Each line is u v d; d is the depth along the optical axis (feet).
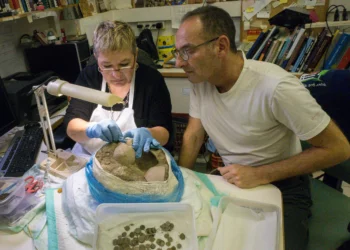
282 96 3.24
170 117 4.67
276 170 3.38
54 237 2.61
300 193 3.76
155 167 2.77
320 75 4.19
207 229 2.60
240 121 3.67
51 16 7.12
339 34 7.03
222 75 3.48
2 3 5.27
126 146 2.82
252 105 3.49
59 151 3.87
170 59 9.13
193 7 8.75
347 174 4.20
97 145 4.05
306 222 3.51
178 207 2.60
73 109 4.39
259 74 3.42
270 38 7.60
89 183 2.79
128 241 2.41
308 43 7.28
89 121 4.38
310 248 3.40
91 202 2.77
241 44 8.58
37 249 2.54
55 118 5.59
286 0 7.92
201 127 4.28
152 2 9.18
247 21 8.45
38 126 5.00
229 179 3.38
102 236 2.44
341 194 4.21
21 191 2.97
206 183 3.32
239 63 3.52
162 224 2.56
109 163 2.73
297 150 4.01
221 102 3.74
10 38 6.55
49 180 3.37
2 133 4.35
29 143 4.42
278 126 3.65
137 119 4.36
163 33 9.50
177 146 6.91
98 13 8.65
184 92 8.80
